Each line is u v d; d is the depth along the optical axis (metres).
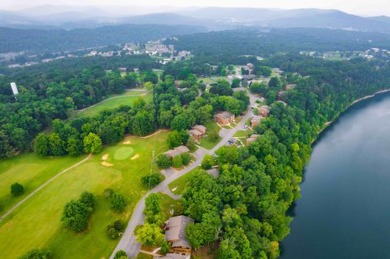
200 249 100.81
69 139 153.88
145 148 161.00
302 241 125.69
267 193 125.94
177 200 120.31
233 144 166.50
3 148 153.75
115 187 129.50
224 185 120.38
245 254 97.12
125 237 104.00
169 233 100.56
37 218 113.00
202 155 155.88
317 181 166.00
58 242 102.19
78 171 141.25
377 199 152.62
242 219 112.62
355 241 126.81
